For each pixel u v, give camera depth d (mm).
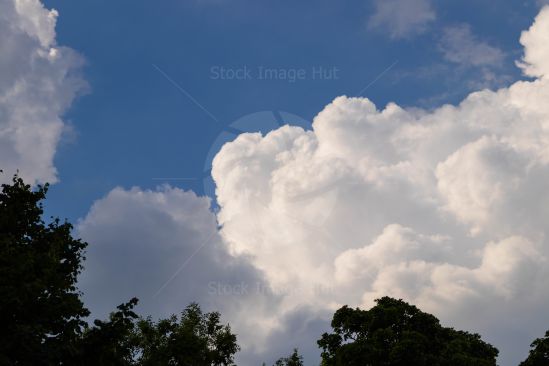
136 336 41406
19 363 21281
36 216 27000
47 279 23750
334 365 41969
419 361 37750
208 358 45500
